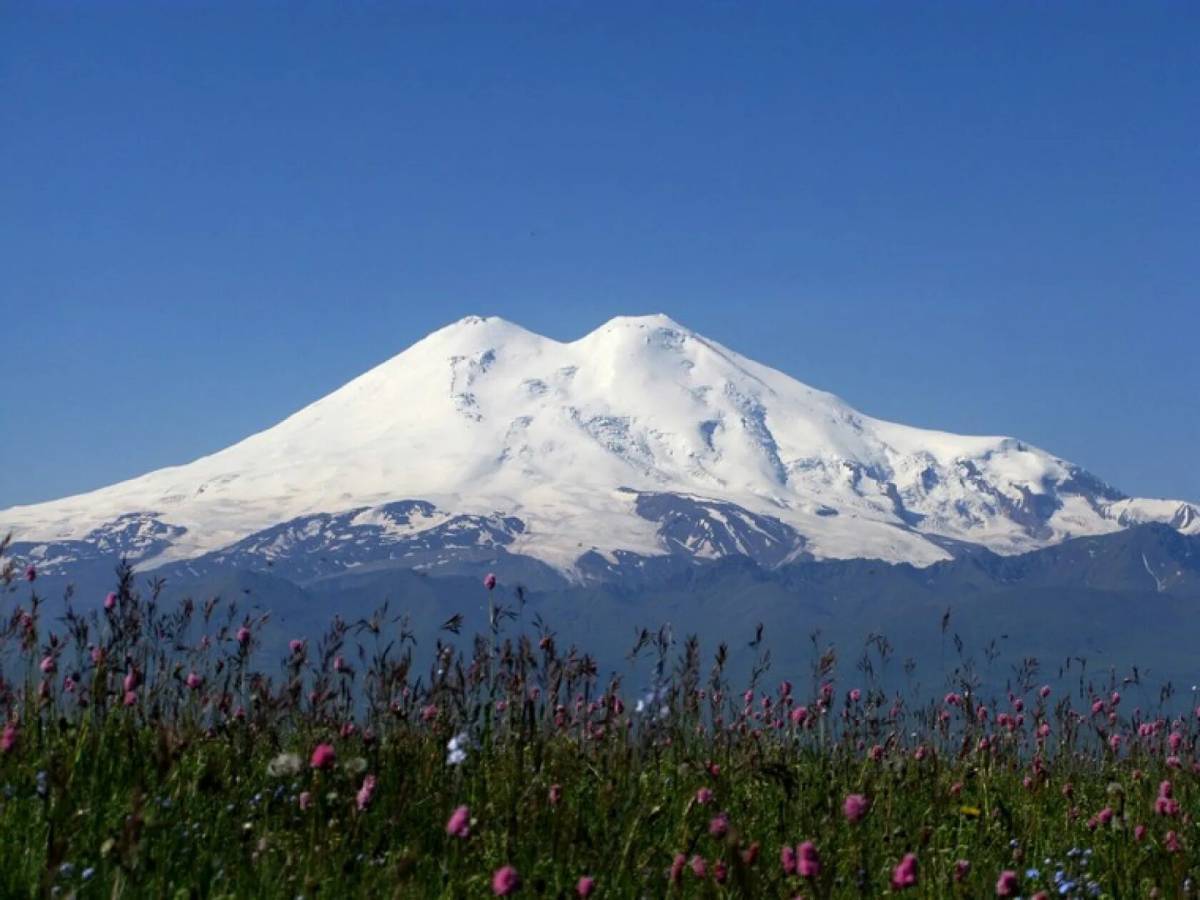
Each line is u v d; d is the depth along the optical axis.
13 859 9.11
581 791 11.98
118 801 10.30
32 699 11.71
